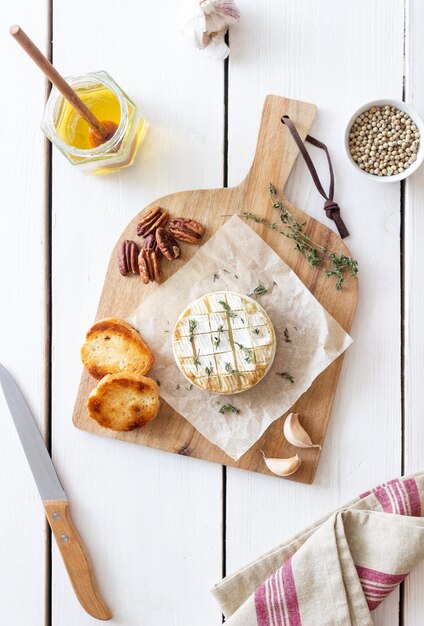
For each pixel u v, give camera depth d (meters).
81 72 0.92
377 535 0.85
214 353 0.87
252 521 0.90
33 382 0.92
